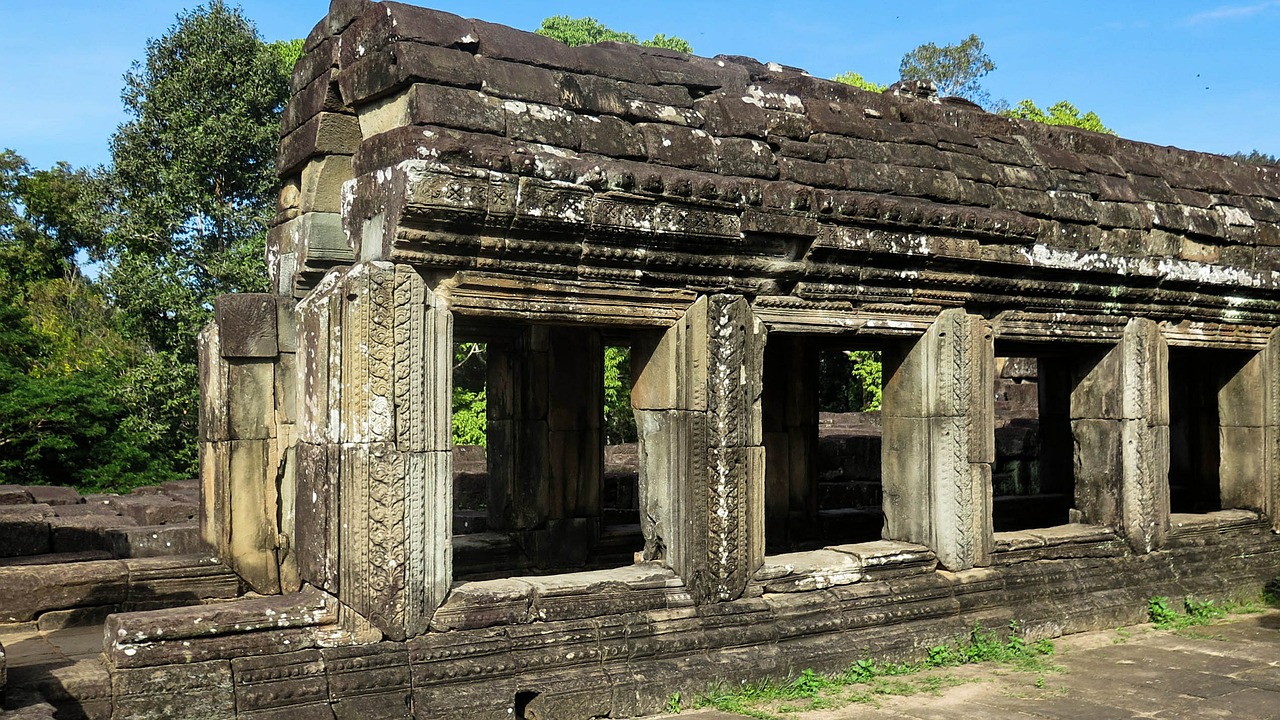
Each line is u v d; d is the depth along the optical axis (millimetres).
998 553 8445
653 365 7133
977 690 6992
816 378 11500
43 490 11789
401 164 5750
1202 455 11250
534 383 9953
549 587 6445
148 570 7801
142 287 19875
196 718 5414
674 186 6504
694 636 6809
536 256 6227
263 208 21203
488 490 10453
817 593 7488
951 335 8117
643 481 7230
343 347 5996
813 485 11430
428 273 6098
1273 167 11438
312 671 5711
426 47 6082
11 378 18797
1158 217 9398
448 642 6039
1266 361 10641
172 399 19922
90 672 5375
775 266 7152
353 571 5895
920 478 8195
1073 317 8961
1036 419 15133
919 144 8219
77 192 31359
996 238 8062
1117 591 9078
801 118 7594
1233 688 7090
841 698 6758
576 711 6203
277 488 8148
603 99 6660
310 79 7570
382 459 5883
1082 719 6371
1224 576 9922
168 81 20891
